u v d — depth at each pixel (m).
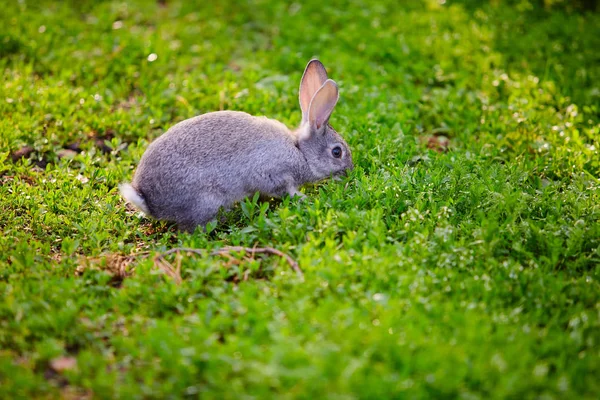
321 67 6.56
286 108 7.76
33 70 8.61
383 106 7.57
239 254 5.02
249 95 7.88
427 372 3.78
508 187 5.81
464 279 4.68
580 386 3.81
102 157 6.83
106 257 5.14
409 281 4.57
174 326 4.23
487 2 11.26
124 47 9.16
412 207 5.64
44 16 10.13
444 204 5.64
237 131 5.89
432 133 7.54
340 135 6.68
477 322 4.20
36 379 3.90
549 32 10.11
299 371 3.66
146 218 6.07
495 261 4.88
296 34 9.82
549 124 7.50
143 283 4.79
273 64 9.05
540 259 5.00
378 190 5.79
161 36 9.91
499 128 7.39
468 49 9.37
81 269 5.01
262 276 4.98
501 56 9.23
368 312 4.24
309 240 5.21
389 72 8.77
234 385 3.72
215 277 4.80
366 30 9.91
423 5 11.12
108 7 10.83
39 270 4.92
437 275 4.73
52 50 9.06
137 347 4.13
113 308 4.56
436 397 3.67
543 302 4.54
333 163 6.43
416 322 4.21
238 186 5.89
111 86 8.29
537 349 4.08
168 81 8.23
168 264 5.03
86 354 4.03
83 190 6.10
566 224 5.38
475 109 7.79
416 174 6.07
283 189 6.19
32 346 4.21
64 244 5.26
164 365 3.94
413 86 8.38
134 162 6.71
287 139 6.21
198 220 5.79
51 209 5.89
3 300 4.54
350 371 3.66
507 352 3.91
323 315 4.10
